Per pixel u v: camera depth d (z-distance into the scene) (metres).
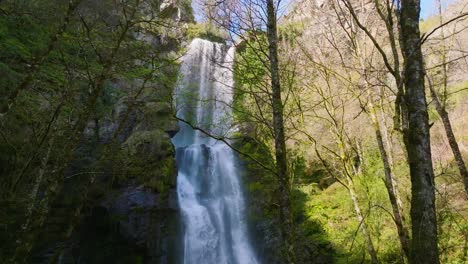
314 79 8.89
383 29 8.66
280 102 6.78
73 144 7.88
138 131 16.48
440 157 12.75
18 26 10.70
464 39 11.20
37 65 7.89
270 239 16.28
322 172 18.97
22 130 10.37
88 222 14.18
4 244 8.97
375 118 7.29
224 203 18.83
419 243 3.96
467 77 15.28
